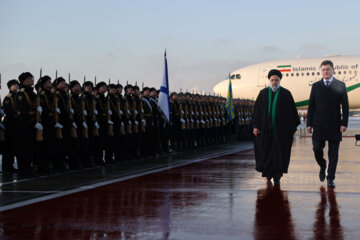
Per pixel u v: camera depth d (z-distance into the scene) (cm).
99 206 613
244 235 473
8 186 789
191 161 1204
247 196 682
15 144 920
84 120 1079
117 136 1199
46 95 972
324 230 489
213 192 716
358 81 3628
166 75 1338
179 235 475
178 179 859
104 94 1170
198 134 1741
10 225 516
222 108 2039
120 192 718
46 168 965
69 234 480
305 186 775
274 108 805
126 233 483
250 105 2555
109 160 1177
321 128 774
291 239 457
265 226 508
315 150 794
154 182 822
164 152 1475
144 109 1352
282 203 630
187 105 1661
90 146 1143
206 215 561
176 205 619
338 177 878
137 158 1290
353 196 680
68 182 834
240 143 2106
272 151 797
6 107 1017
